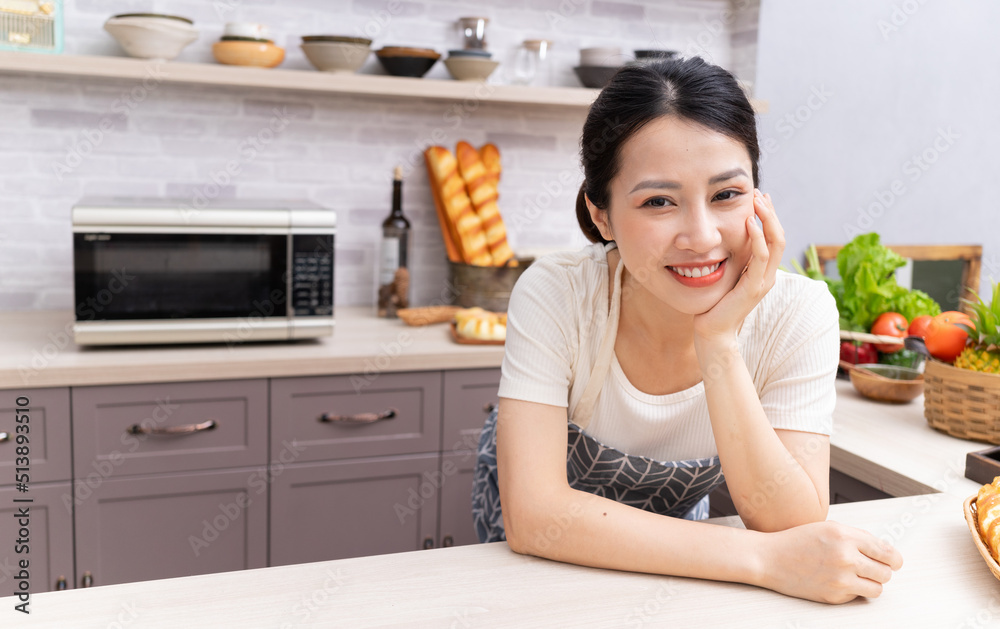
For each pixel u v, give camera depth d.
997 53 3.18
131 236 2.00
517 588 0.83
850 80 2.98
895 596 0.83
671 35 2.93
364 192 2.69
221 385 1.99
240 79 2.22
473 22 2.54
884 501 1.08
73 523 1.92
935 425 1.44
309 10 2.55
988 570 0.88
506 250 2.64
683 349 1.08
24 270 2.40
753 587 0.84
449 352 2.16
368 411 2.13
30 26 2.11
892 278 1.91
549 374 1.05
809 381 1.05
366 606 0.77
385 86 2.35
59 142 2.37
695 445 1.13
